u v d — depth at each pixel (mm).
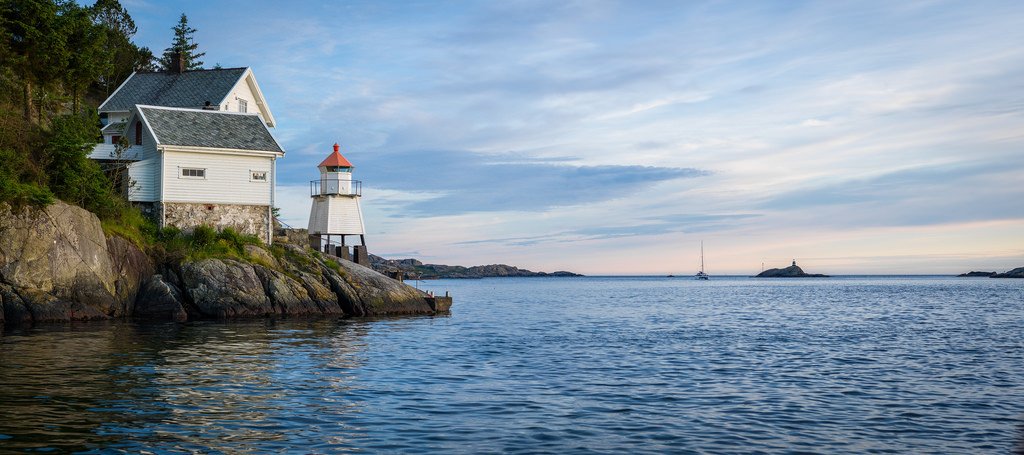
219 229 54594
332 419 17875
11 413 17391
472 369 27031
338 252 64625
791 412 19641
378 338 37375
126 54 77438
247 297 48344
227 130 56406
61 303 41719
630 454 15234
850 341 39719
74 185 46531
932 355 33062
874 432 17438
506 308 76625
